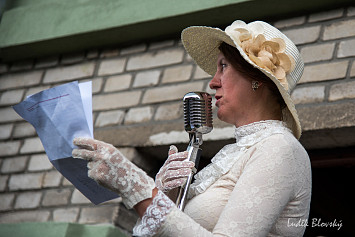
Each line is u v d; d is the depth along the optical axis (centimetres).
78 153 171
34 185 453
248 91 206
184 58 432
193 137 204
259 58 204
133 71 449
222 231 167
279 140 185
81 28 462
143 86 438
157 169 432
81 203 425
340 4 378
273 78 198
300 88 366
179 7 420
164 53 442
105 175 168
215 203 186
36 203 445
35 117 189
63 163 184
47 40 476
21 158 470
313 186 464
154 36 449
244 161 189
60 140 183
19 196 455
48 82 486
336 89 356
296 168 182
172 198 199
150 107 427
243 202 172
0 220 453
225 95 207
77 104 184
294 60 215
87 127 181
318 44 376
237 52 208
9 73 508
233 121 209
